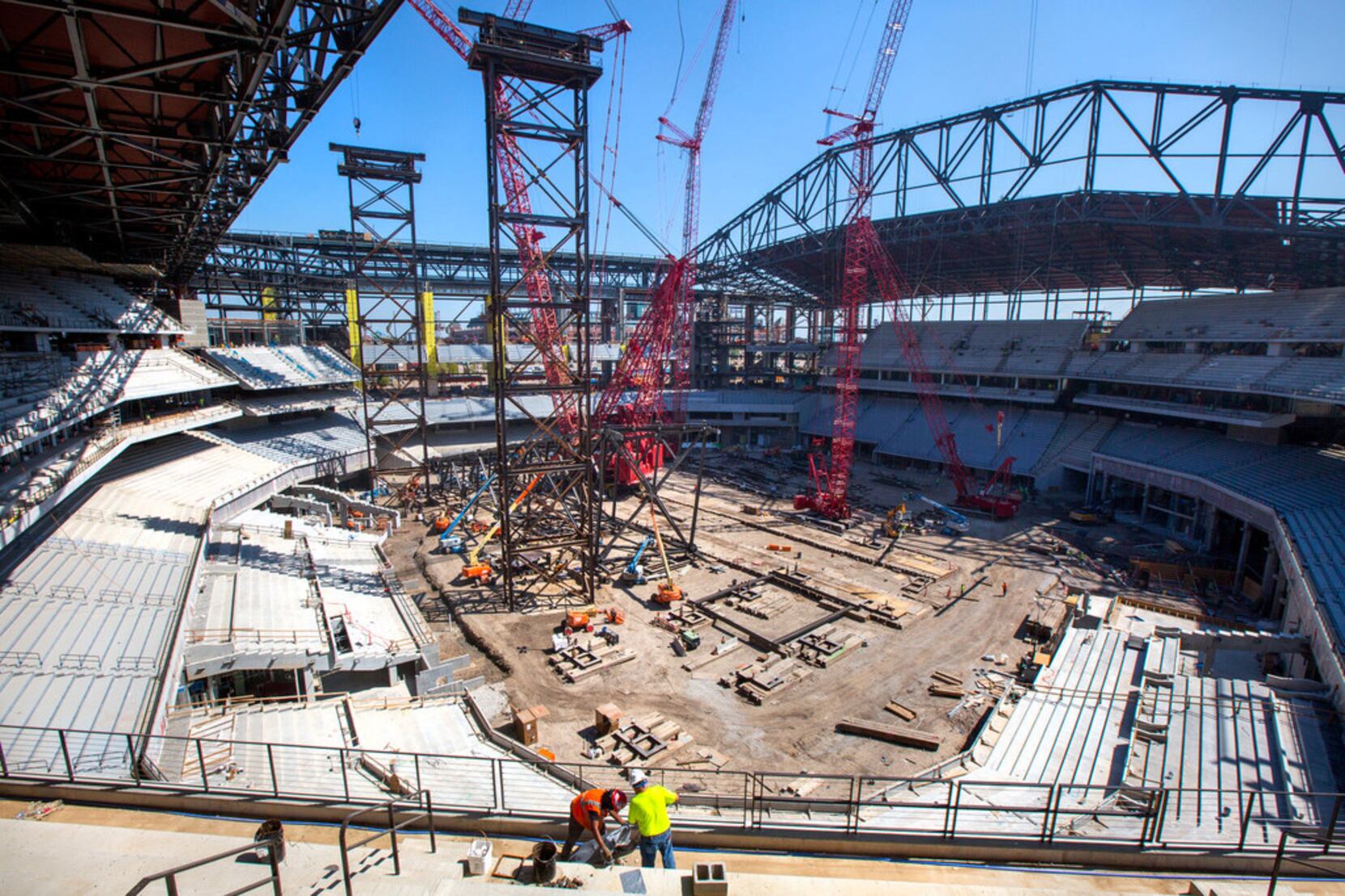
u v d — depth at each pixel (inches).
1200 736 1196.5
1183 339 3292.3
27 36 832.3
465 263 4918.8
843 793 1198.9
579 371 2175.2
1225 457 2753.4
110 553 1540.4
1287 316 2923.2
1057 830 893.2
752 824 549.0
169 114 1114.7
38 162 1278.3
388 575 2113.7
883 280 4709.6
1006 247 3671.3
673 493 3649.1
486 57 1700.3
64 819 476.4
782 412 4965.6
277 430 3307.1
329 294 4717.0
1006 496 3408.0
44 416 1513.3
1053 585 2298.2
